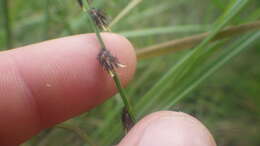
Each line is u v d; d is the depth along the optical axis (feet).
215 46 0.25
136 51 0.27
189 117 0.20
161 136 0.19
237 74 0.36
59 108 0.25
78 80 0.25
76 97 0.25
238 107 0.35
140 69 0.37
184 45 0.26
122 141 0.20
